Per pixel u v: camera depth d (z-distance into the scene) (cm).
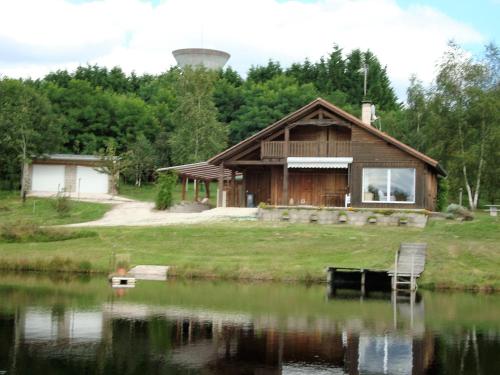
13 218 5122
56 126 6644
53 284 3142
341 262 3447
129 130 8488
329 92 10638
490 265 3381
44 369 1772
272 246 3750
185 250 3759
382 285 3347
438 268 3341
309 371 1819
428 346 2106
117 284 3156
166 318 2430
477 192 5669
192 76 7594
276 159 4584
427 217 4191
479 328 2369
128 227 4259
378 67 11212
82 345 2031
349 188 4500
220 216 4444
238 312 2566
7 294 2862
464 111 5791
